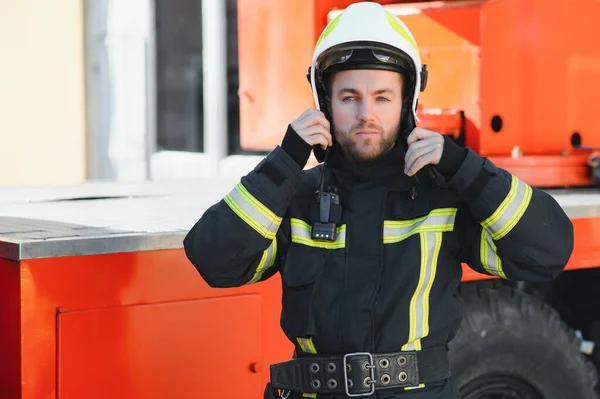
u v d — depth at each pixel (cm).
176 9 1111
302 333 282
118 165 1116
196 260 287
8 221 390
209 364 357
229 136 980
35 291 319
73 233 341
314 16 525
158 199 523
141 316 341
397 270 279
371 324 278
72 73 1142
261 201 279
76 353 327
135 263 340
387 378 279
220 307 360
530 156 495
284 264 294
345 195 291
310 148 282
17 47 1110
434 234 284
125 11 1117
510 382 448
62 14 1134
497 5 484
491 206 276
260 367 369
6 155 1112
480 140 483
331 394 283
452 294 290
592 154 509
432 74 493
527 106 494
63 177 1143
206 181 672
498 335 437
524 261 280
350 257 284
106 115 1131
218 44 984
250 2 561
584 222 423
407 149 285
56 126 1137
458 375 432
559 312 520
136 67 1126
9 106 1114
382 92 281
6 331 325
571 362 456
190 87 1117
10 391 324
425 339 284
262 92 559
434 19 490
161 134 1153
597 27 512
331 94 290
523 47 492
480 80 481
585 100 510
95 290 331
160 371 346
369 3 291
